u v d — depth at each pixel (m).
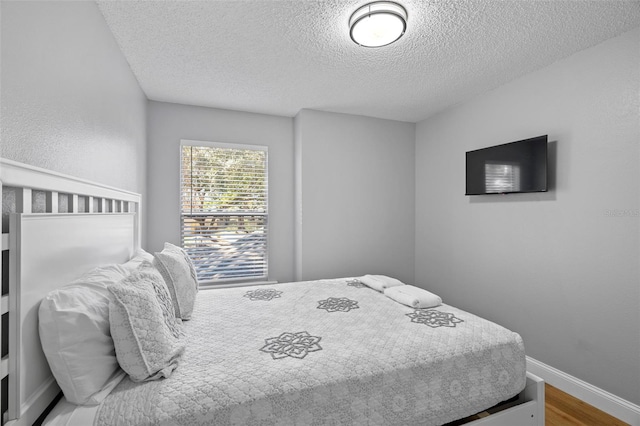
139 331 1.21
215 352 1.46
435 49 2.28
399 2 1.75
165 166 3.30
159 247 3.29
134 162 2.64
